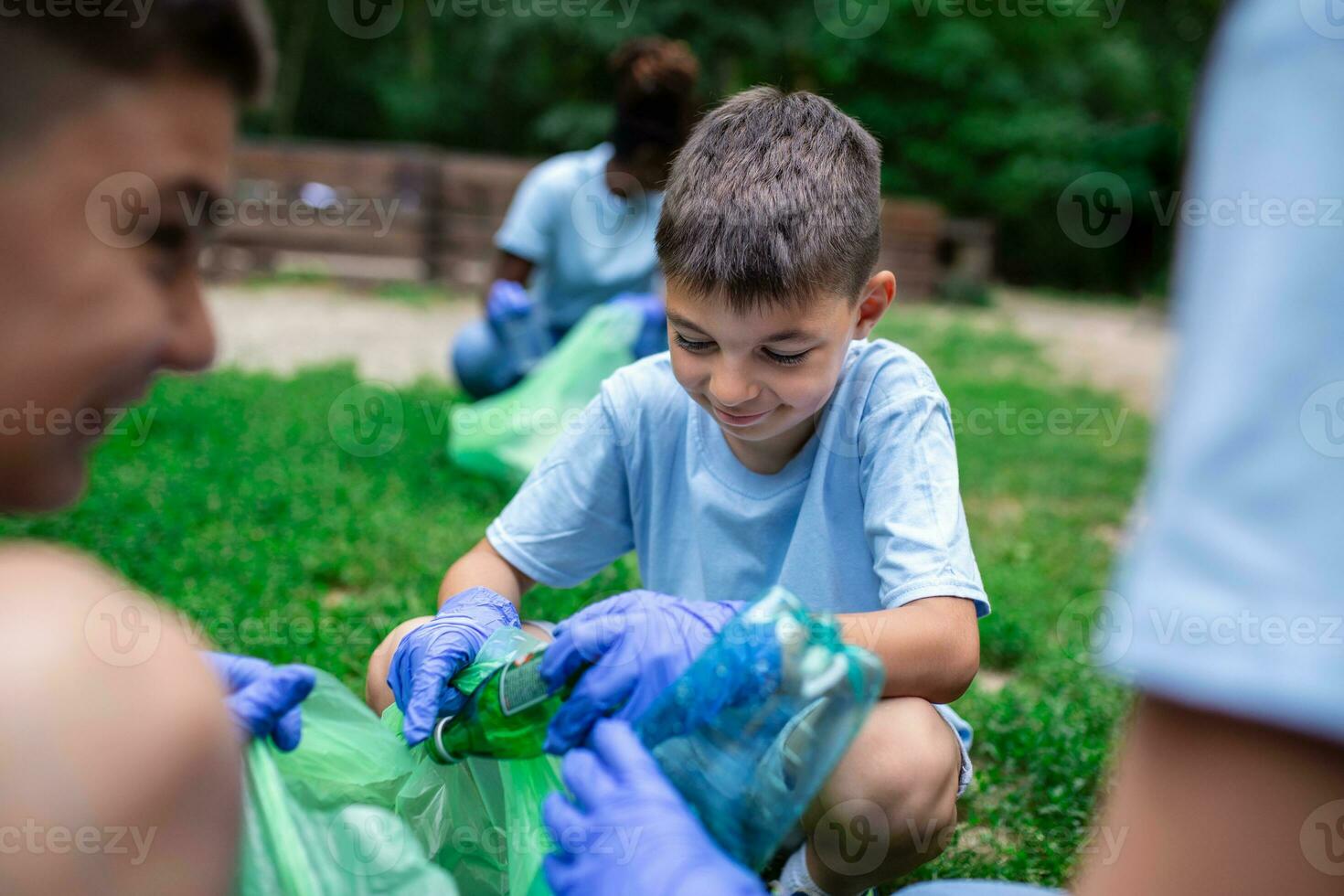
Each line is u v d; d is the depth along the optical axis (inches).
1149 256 624.1
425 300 436.1
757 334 62.4
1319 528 25.0
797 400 65.1
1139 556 27.8
